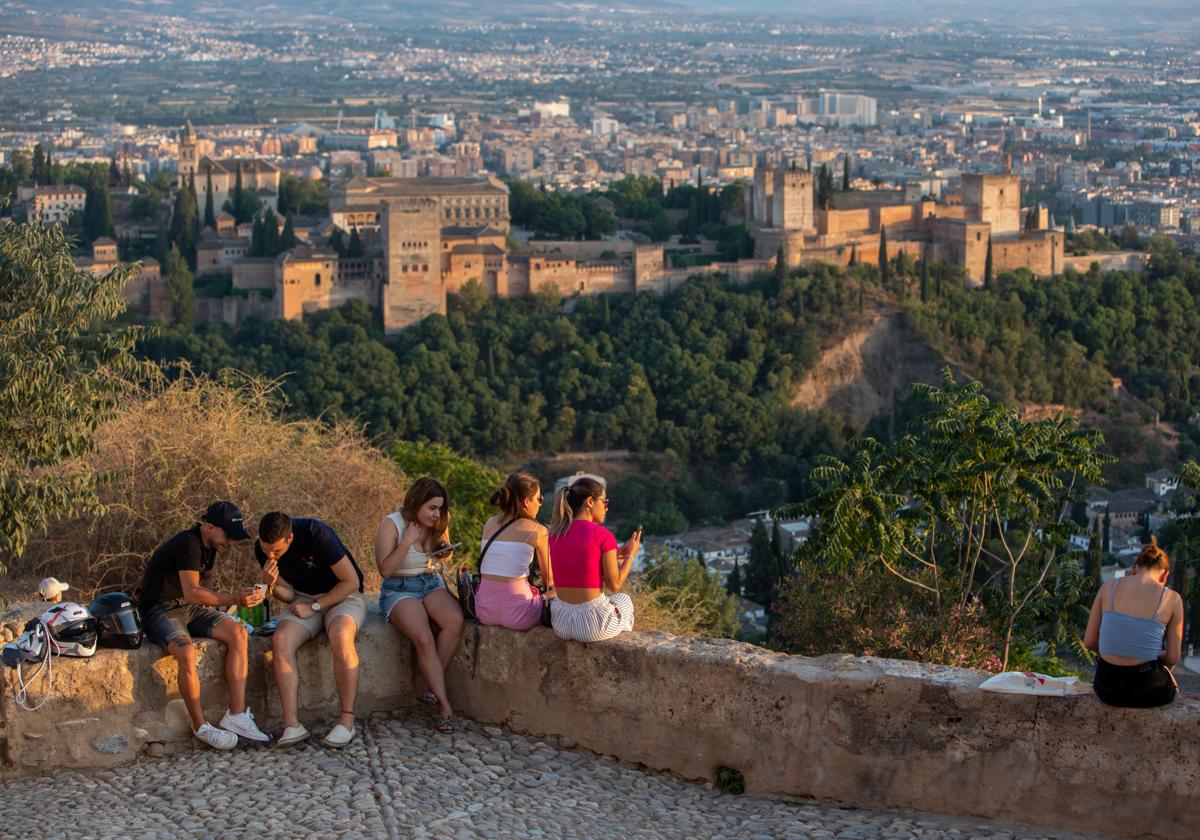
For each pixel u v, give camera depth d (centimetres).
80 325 3173
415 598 2630
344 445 4150
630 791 2398
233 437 3850
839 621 3997
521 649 2580
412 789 2353
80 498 3148
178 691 2514
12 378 3012
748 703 2395
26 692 2445
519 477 2652
